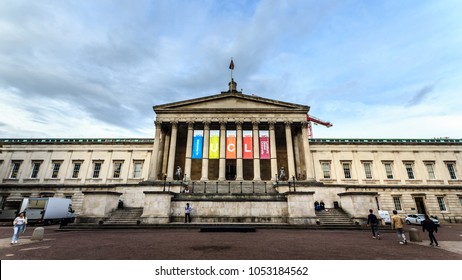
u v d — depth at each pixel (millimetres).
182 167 46875
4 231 22875
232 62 51312
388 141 49844
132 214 27891
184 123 44625
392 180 46875
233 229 20266
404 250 12969
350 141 49844
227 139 42406
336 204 34688
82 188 46312
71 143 49781
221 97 45188
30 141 49938
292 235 18438
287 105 44562
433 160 48031
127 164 48781
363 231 22016
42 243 14898
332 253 11820
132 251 12086
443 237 19562
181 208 26188
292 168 40750
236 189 36438
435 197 45062
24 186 46438
